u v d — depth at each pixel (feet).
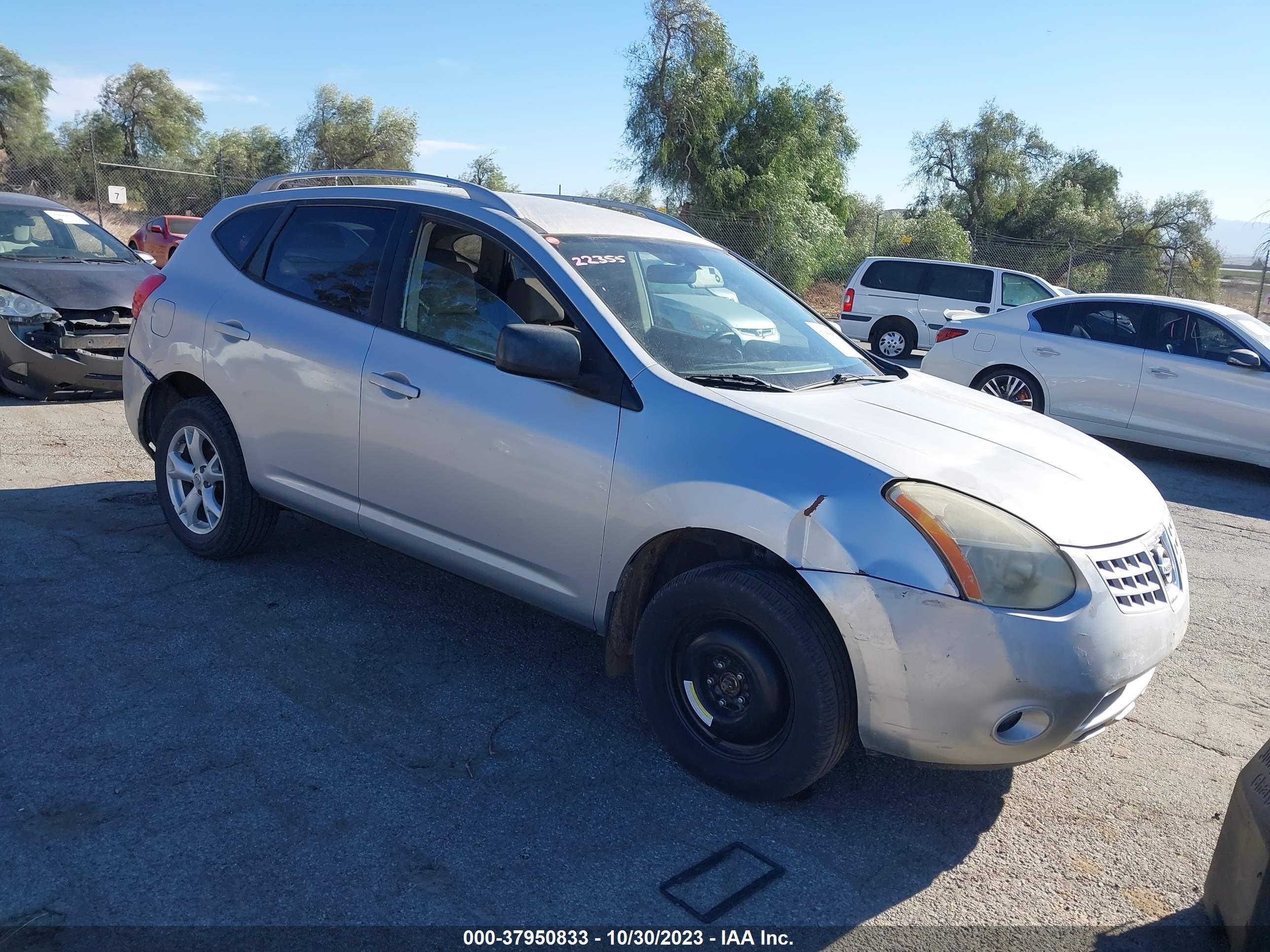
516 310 12.14
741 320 13.19
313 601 14.65
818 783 10.93
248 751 10.61
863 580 9.28
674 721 10.76
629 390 11.03
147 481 20.12
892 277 57.06
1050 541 9.37
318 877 8.71
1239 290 75.77
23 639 12.74
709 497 10.11
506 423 11.71
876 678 9.34
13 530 16.53
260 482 14.65
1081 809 10.84
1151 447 34.35
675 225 15.49
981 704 9.12
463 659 13.21
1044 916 9.01
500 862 9.12
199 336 15.15
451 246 13.01
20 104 125.90
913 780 11.16
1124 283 91.15
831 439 10.09
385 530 13.29
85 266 28.02
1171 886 9.56
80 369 26.11
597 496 11.00
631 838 9.63
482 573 12.42
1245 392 28.86
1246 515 25.29
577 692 12.55
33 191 89.35
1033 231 123.95
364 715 11.59
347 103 127.95
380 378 12.89
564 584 11.57
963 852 9.90
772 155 90.68
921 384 13.51
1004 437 11.30
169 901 8.27
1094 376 31.24
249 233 15.46
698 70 89.04
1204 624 16.94
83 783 9.80
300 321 14.03
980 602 9.07
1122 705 9.96
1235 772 11.84
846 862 9.56
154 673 12.14
